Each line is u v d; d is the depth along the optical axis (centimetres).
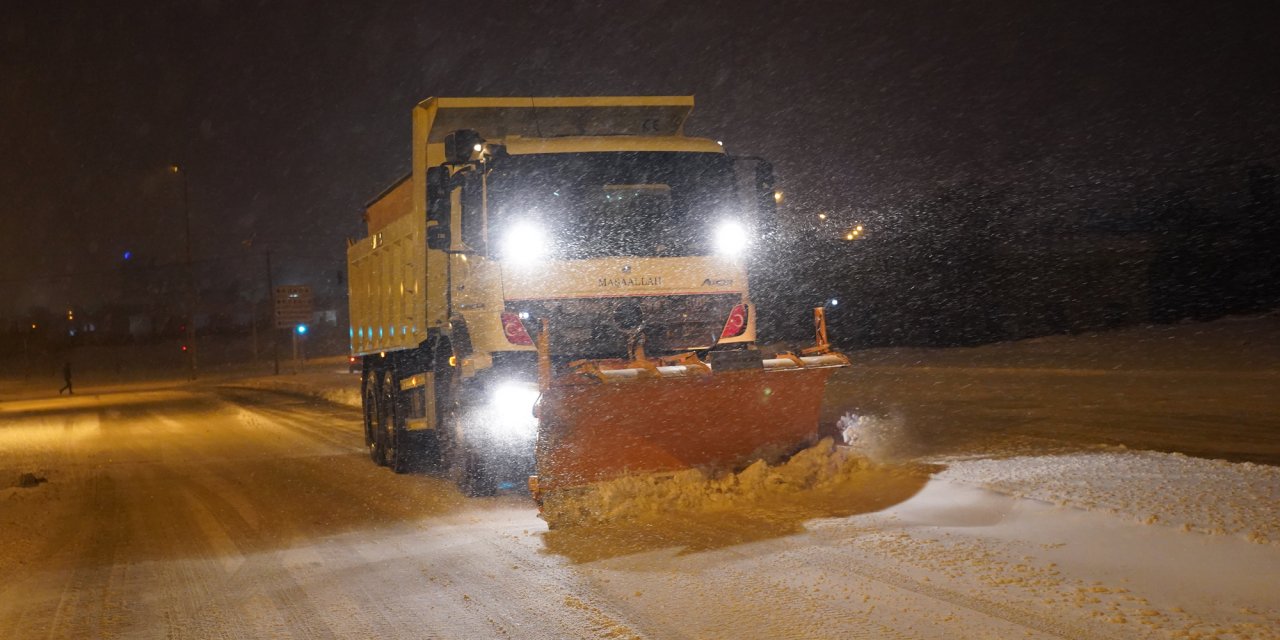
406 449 1391
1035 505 757
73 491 1392
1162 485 776
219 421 2700
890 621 541
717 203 1070
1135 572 588
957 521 749
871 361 3147
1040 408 1569
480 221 1027
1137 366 2212
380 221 1577
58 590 773
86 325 12556
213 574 800
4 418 3500
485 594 674
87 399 4575
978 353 3073
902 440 1245
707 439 931
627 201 1042
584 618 598
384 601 677
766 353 969
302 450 1816
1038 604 548
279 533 973
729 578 655
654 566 705
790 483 904
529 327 1000
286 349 9119
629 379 858
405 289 1367
